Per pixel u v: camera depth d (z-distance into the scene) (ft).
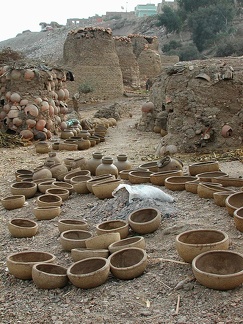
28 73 47.47
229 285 12.81
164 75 54.39
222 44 150.20
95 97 93.56
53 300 14.10
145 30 218.79
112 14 279.28
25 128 47.65
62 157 38.22
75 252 15.98
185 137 36.45
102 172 27.35
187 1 192.34
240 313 11.92
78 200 24.22
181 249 14.70
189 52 156.87
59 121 52.01
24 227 19.69
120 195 21.66
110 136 53.83
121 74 97.09
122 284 14.33
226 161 31.89
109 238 16.51
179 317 12.15
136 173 25.49
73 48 94.73
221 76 36.63
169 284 13.92
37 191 26.37
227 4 179.32
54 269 15.29
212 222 18.03
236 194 18.84
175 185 22.85
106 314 12.77
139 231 17.84
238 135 35.81
